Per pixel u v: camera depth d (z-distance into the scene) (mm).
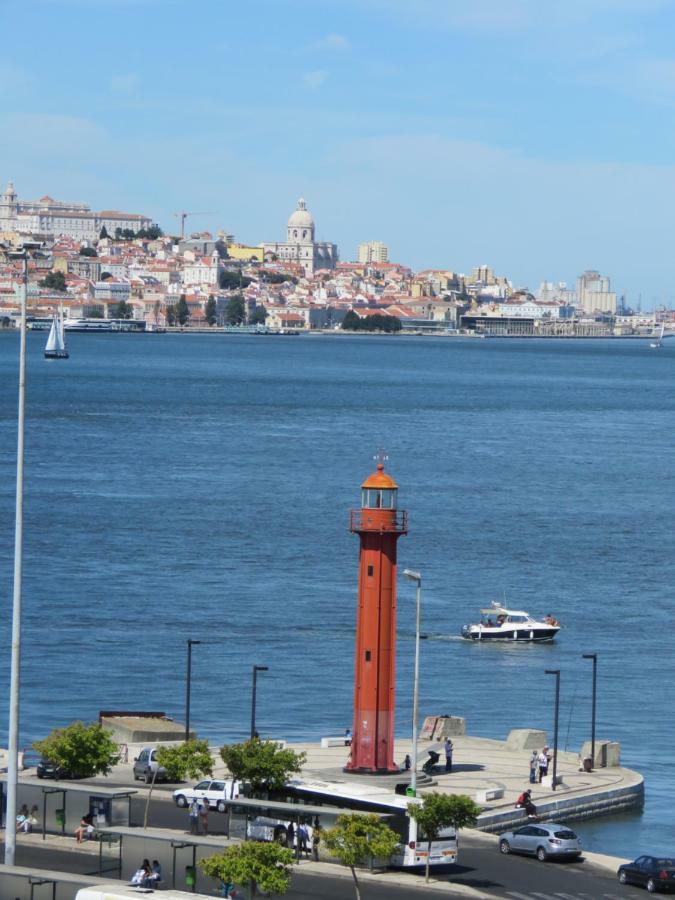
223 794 160250
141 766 175125
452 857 148250
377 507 175375
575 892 141750
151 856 138625
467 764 187875
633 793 181125
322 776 172625
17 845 148500
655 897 141500
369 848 134375
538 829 153250
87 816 150750
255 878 125750
